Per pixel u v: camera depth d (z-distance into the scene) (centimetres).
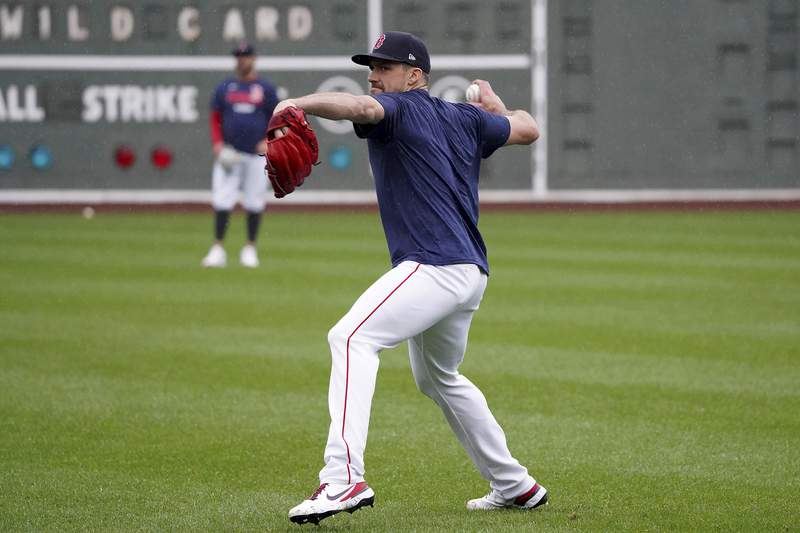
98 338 3061
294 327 3244
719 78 7300
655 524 1562
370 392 1488
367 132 1498
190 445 2033
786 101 7288
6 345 2961
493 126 1612
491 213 7125
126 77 7194
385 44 1552
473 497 1727
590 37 7281
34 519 1599
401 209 1523
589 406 2336
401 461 1938
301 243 5422
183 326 3250
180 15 7169
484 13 7238
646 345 2988
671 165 7362
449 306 1520
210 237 5694
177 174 7256
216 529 1548
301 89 7225
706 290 3956
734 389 2483
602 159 7369
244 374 2638
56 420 2206
